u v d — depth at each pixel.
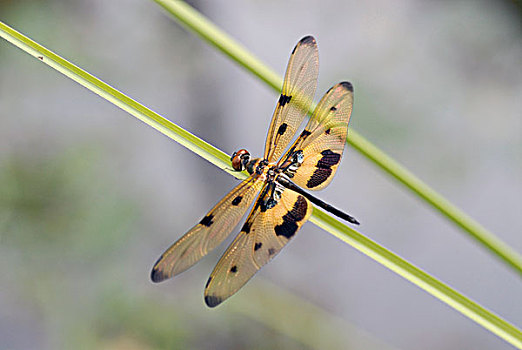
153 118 0.91
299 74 0.92
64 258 1.11
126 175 1.20
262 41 1.28
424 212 1.20
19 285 1.08
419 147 1.21
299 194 0.92
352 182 1.21
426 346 1.12
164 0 0.92
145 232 1.16
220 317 1.07
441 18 1.31
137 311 1.07
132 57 1.29
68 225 1.14
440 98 1.24
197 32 0.92
